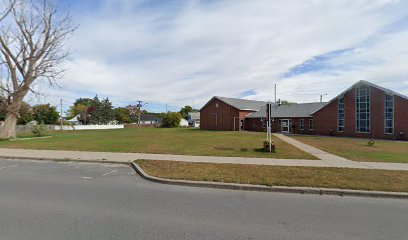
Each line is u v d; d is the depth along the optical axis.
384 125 27.94
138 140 21.91
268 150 13.87
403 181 7.27
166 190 6.75
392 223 4.63
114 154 12.70
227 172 8.38
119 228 4.25
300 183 7.05
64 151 13.92
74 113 98.25
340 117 31.83
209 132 37.34
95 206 5.37
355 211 5.27
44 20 24.34
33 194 6.21
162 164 9.80
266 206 5.53
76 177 8.23
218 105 46.06
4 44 22.72
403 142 22.14
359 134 29.95
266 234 4.10
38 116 59.06
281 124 38.66
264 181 7.25
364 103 29.72
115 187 7.00
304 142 20.59
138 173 8.84
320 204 5.71
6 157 12.35
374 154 13.05
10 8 22.83
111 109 86.69
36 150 14.45
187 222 4.56
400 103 26.84
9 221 4.49
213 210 5.23
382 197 6.29
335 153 13.32
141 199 5.92
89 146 16.52
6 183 7.36
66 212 4.98
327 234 4.13
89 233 4.03
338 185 6.86
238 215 4.96
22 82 24.09
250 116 42.88
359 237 4.04
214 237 3.96
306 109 37.66
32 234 3.96
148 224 4.44
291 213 5.11
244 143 18.95
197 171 8.54
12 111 23.78
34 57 24.30
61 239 3.80
